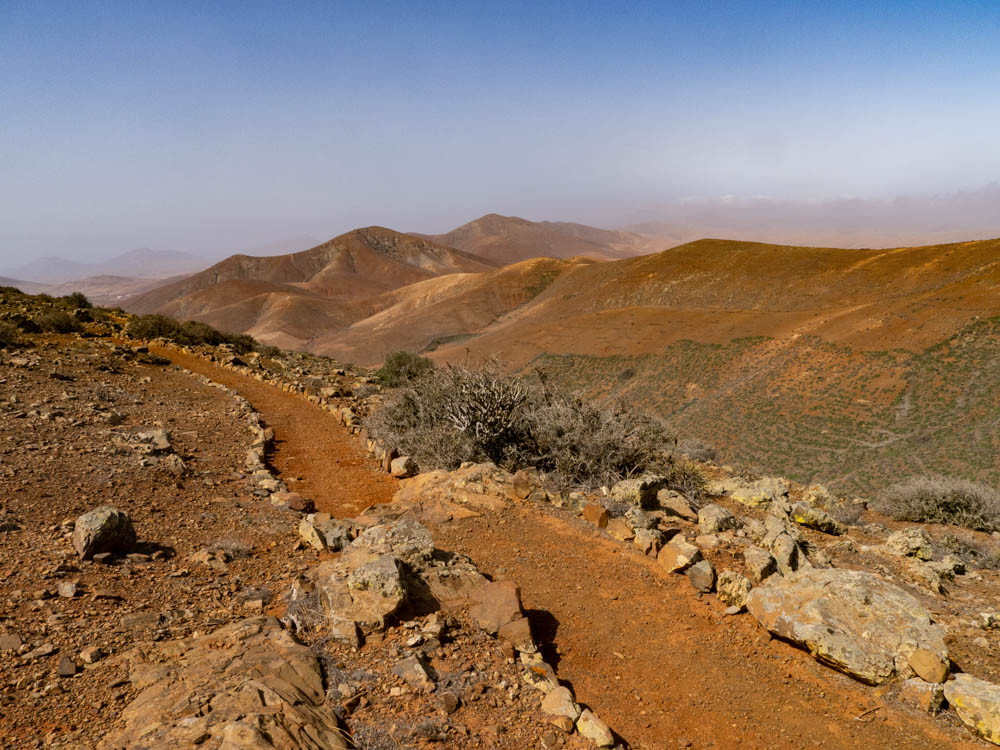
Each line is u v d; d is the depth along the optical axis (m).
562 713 4.06
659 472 9.82
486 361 11.35
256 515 7.90
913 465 54.19
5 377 13.61
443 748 3.56
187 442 11.26
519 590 5.71
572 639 5.30
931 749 4.31
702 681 4.96
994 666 5.31
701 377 90.69
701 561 6.63
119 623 4.67
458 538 7.05
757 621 5.85
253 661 4.05
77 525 5.98
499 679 4.37
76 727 3.35
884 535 9.85
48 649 4.15
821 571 6.05
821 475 58.31
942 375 66.50
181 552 6.42
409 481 9.66
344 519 7.71
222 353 23.73
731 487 10.61
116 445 9.88
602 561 6.81
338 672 4.17
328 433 13.80
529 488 8.60
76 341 20.23
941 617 6.31
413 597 5.18
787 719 4.58
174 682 3.80
